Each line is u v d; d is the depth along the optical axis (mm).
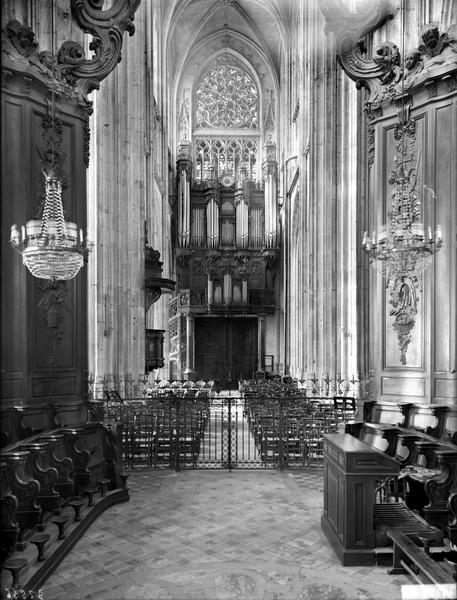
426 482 6352
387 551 6117
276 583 5645
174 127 37062
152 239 23641
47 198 7512
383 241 8609
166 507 8406
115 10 9086
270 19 34844
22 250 7355
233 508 8344
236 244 36625
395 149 9609
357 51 9977
